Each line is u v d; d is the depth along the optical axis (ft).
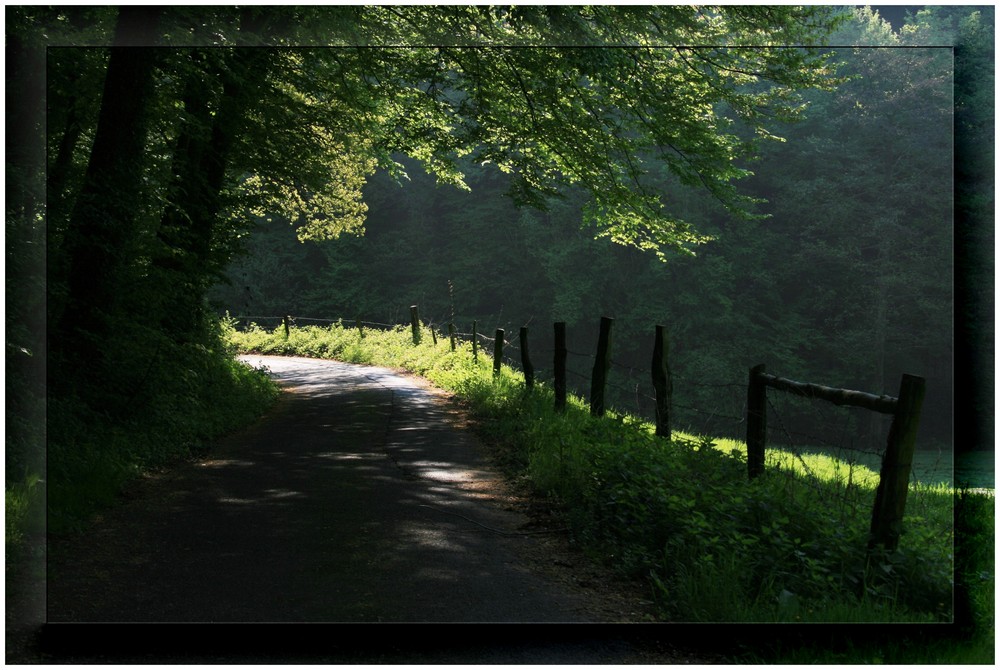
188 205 35.09
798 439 31.71
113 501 19.30
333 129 47.42
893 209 81.25
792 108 36.50
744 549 15.29
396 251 113.80
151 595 13.91
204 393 32.94
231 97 37.06
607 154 39.19
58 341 23.98
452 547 16.92
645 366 100.89
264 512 19.04
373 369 62.85
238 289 104.01
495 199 105.40
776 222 90.89
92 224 25.35
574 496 20.20
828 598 14.01
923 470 23.27
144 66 27.04
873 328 83.05
